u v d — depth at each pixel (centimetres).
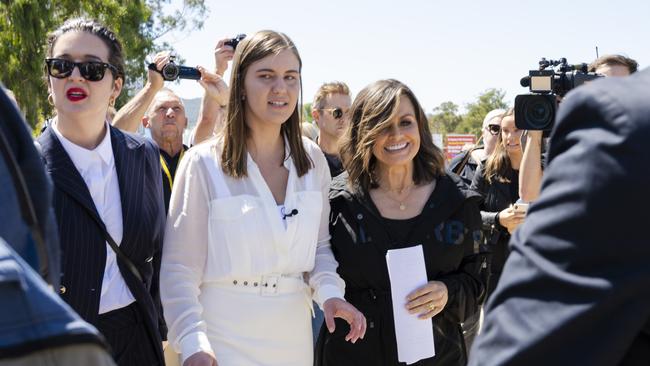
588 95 120
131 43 2516
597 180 114
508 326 121
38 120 2011
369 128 337
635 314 112
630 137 113
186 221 289
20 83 2050
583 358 114
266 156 309
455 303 333
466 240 337
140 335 298
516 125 384
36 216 123
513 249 127
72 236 279
